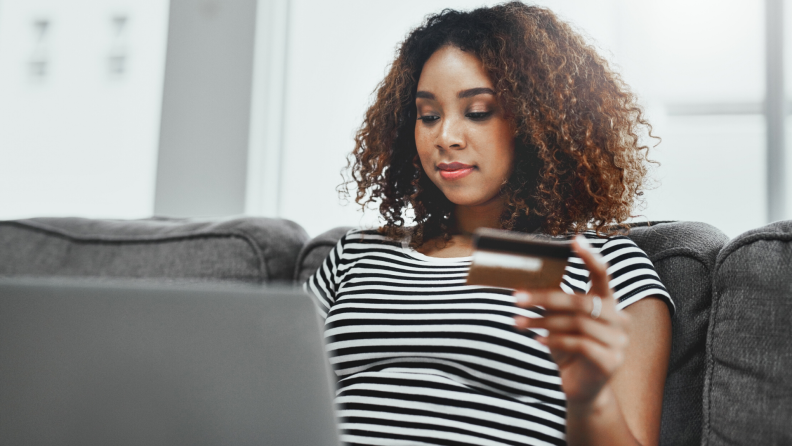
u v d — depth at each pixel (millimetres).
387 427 846
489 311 896
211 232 1340
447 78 1045
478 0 2314
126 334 537
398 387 875
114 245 1397
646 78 2191
